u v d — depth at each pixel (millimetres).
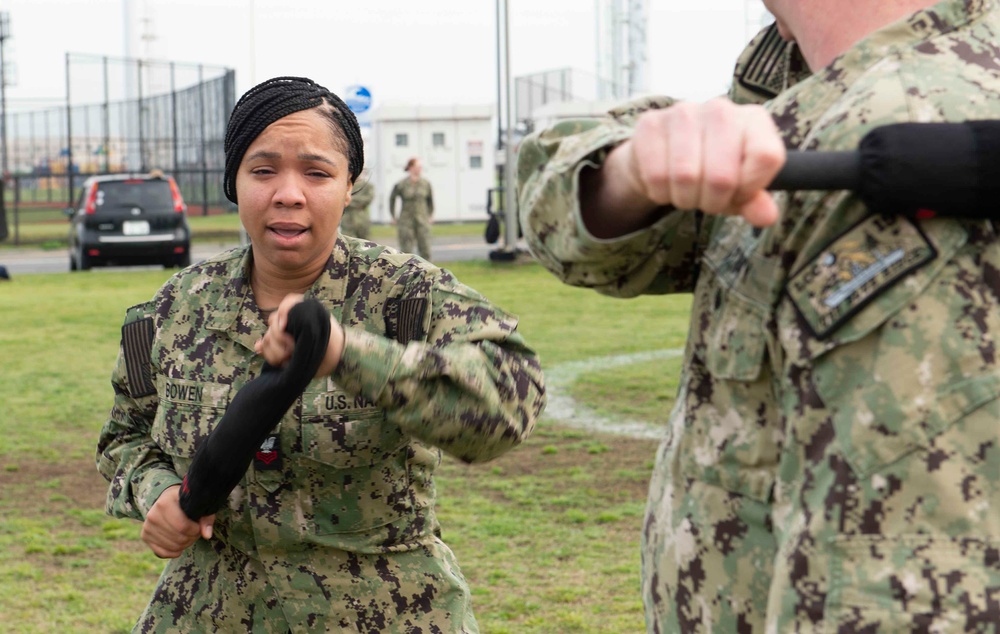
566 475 6629
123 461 2484
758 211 1056
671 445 1479
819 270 1221
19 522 5898
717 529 1376
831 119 1252
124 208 20297
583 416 8203
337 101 2387
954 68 1231
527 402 2102
